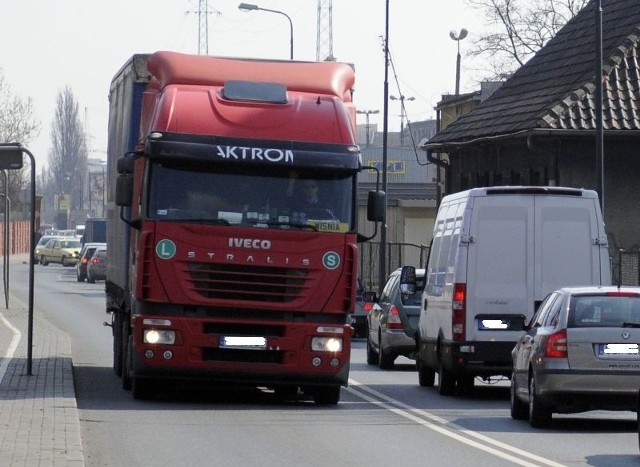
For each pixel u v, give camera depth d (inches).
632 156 3019.2
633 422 1445.6
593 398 1317.7
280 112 1514.5
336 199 1502.2
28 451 1044.5
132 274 1569.9
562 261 1685.5
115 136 1927.9
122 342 1796.3
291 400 1651.1
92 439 1202.6
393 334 2213.3
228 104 1514.5
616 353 1318.9
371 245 4547.2
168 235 1472.7
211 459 1080.8
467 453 1144.8
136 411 1454.2
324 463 1066.7
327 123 1517.0
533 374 1360.7
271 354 1498.5
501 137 3134.8
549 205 1686.8
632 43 3112.7
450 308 1701.5
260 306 1482.5
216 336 1480.1
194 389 1774.1
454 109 4881.9
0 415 1296.8
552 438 1270.9
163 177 1481.3
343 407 1578.5
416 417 1467.8
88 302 4360.2
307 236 1491.1
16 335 2637.8
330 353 1498.5
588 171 3011.8
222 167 1487.5
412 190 6087.6
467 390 1790.1
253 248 1481.3
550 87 3282.5
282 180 1496.1
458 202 1756.9
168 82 1562.5
